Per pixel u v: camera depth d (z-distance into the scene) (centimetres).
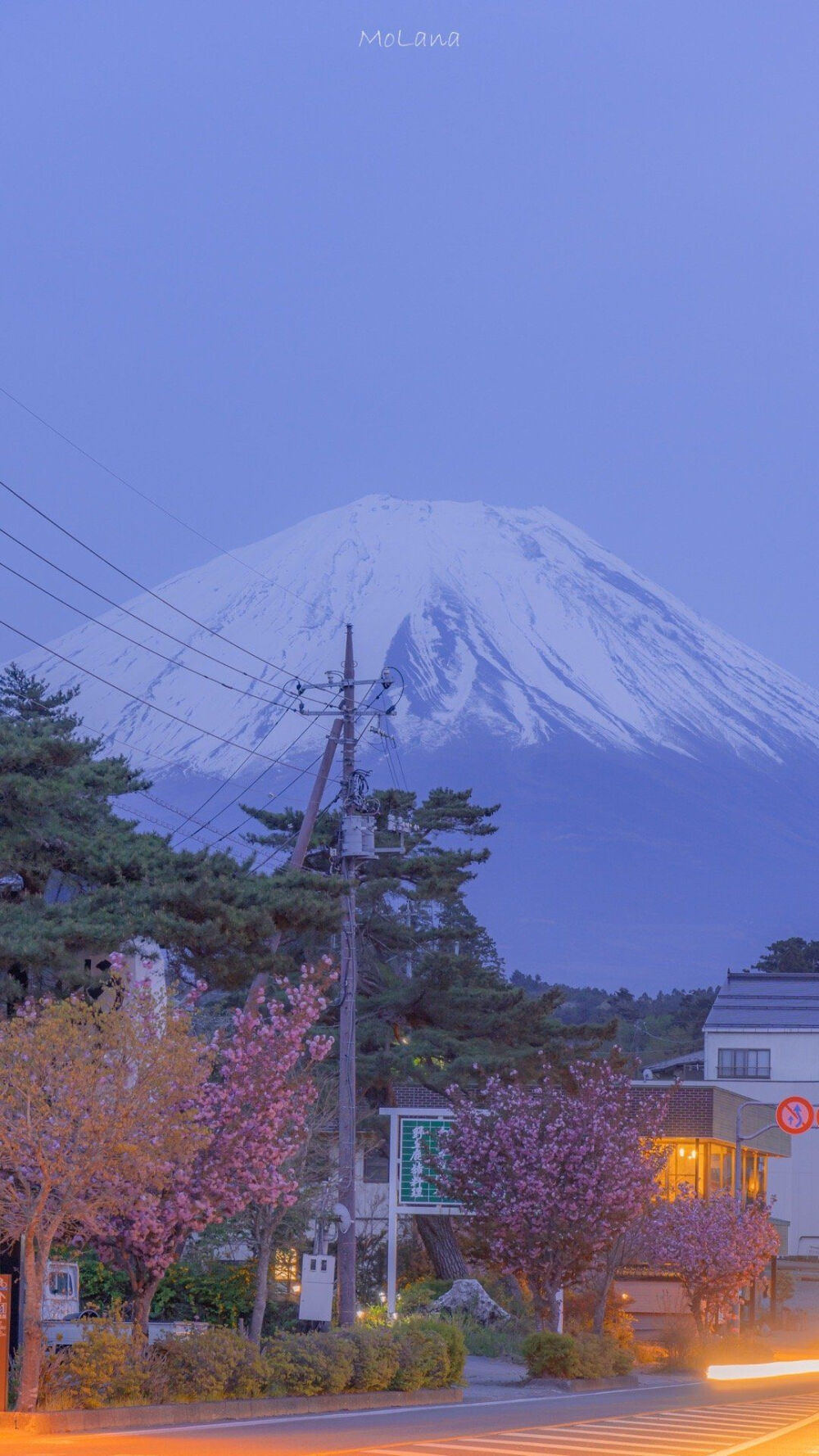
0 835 4534
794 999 12038
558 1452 2686
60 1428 2806
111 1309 3562
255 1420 3186
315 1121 5150
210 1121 3444
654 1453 2717
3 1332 2853
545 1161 4872
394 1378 3862
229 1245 4862
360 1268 6581
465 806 7200
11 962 4112
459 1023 6650
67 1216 2942
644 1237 5553
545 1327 4919
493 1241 4975
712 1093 6706
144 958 4606
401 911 7219
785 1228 11125
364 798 4781
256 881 4506
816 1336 7912
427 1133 5597
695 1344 5684
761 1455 2712
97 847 4578
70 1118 2852
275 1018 3666
